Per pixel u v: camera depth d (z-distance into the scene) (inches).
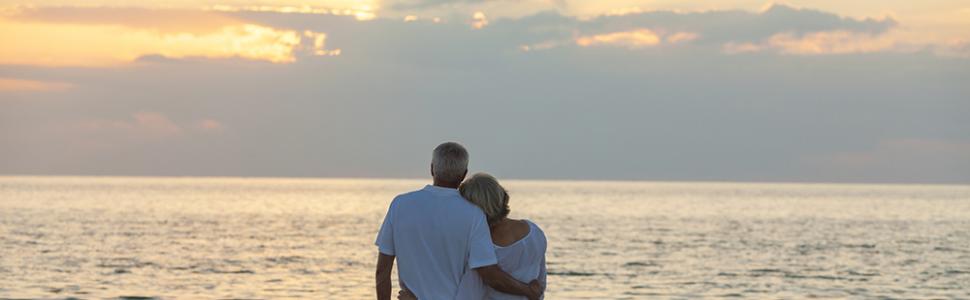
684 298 1031.6
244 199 5890.8
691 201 6245.1
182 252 1637.6
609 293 1072.8
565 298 1018.7
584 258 1568.7
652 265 1449.3
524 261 256.7
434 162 258.1
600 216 3535.9
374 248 1791.3
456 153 256.1
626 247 1856.5
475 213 250.8
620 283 1180.5
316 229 2514.8
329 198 6550.2
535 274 259.8
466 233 249.8
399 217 254.1
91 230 2310.5
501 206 256.2
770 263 1518.2
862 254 1733.5
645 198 7086.6
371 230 2491.4
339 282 1160.8
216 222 2827.3
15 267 1312.7
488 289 256.7
